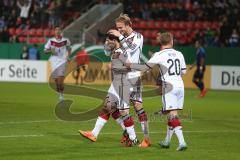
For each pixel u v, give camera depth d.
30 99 45.22
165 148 23.25
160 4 74.31
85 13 72.38
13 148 22.81
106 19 70.69
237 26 64.94
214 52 61.19
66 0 74.81
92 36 68.19
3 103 41.81
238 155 22.02
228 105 44.06
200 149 23.25
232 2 70.44
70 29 70.69
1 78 65.62
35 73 64.25
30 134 26.75
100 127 24.03
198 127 30.55
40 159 20.53
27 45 65.31
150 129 29.34
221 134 27.94
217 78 60.22
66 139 25.44
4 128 28.75
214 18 70.50
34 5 73.69
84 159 20.61
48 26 72.25
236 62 60.56
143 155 21.59
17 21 73.06
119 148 23.17
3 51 66.62
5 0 74.81
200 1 72.44
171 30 71.25
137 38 23.45
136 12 73.12
